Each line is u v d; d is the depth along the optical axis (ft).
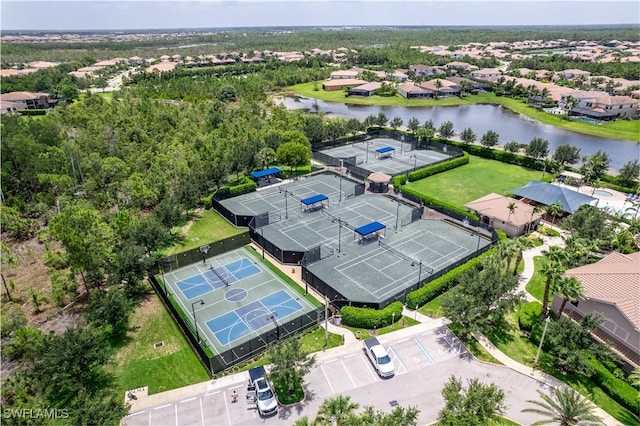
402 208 250.98
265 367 135.23
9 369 136.26
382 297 166.20
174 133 351.46
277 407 120.57
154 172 255.09
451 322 155.02
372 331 151.23
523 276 184.65
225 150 312.50
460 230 222.48
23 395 119.55
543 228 223.51
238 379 131.23
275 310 163.84
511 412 119.24
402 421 101.60
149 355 141.59
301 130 371.35
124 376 132.77
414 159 342.85
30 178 255.91
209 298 171.42
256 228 223.51
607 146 403.54
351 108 579.48
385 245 206.59
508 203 230.27
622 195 269.03
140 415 118.62
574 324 133.49
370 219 235.61
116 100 476.95
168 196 241.96
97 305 147.95
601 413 118.83
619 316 135.23
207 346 144.56
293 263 195.62
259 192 276.41
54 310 165.68
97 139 311.68
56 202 242.17
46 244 191.21
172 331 153.07
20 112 474.49
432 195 273.75
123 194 248.52
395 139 402.52
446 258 194.29
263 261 199.21
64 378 122.93
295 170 319.68
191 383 130.00
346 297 164.76
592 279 149.79
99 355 123.95
